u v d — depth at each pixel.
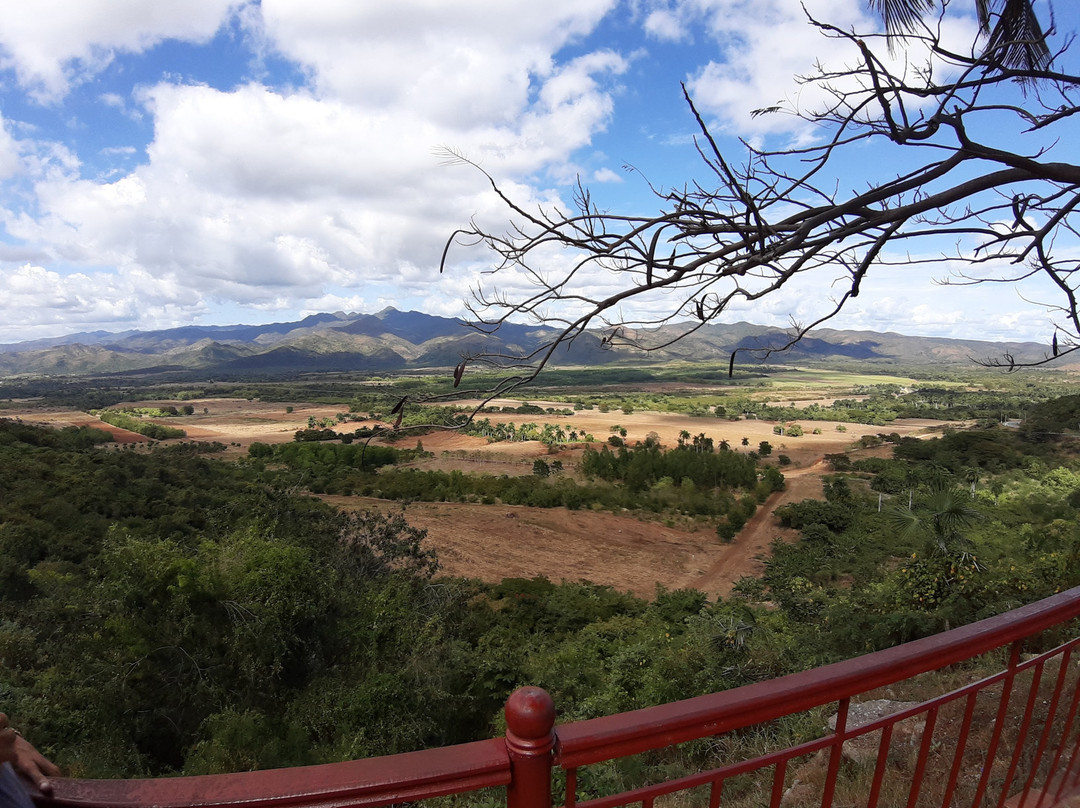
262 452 77.38
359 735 12.23
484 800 6.70
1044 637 7.15
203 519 39.22
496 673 14.93
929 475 52.56
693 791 6.10
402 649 15.12
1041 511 35.59
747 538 45.59
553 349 1.69
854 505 49.56
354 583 20.50
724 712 1.37
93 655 12.86
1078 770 2.44
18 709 11.90
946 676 7.07
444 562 38.19
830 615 11.45
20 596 21.89
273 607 14.22
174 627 13.27
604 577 37.50
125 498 39.47
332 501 52.03
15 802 1.13
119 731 12.30
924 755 1.78
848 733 1.58
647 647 12.52
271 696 13.75
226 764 11.36
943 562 10.44
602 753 1.26
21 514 32.44
